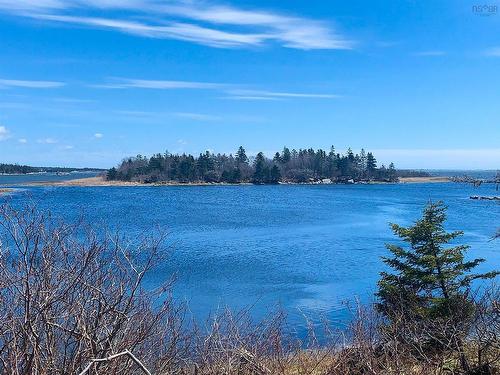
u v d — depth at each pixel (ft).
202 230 130.62
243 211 193.67
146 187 426.92
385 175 549.95
